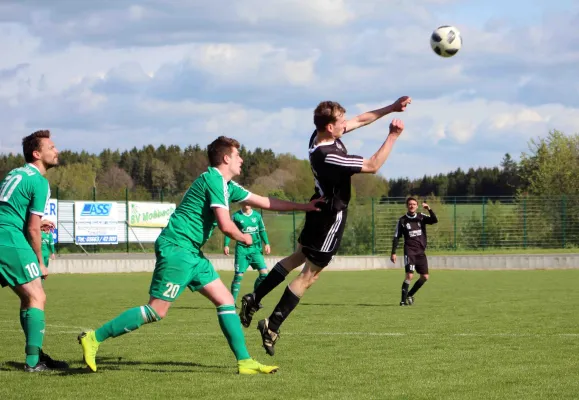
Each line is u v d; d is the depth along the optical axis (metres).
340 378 7.43
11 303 18.19
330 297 19.91
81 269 35.06
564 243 46.88
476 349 9.50
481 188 95.00
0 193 7.93
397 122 7.88
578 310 15.16
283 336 11.01
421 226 17.30
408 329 11.90
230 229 7.49
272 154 83.00
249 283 27.48
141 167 99.31
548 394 6.63
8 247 7.86
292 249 45.62
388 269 38.75
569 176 58.97
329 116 7.91
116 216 42.06
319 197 8.12
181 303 18.02
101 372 7.81
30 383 7.19
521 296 19.42
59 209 40.16
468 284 25.16
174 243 7.57
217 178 7.55
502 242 46.62
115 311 15.87
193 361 8.62
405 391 6.77
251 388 6.91
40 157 8.04
